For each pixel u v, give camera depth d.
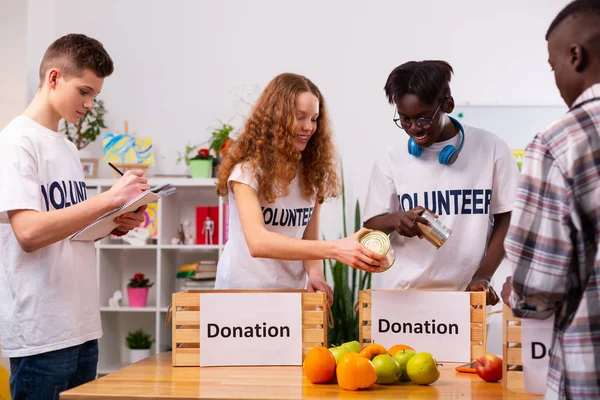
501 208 2.15
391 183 2.23
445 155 2.11
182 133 4.43
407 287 2.17
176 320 1.80
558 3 4.30
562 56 1.23
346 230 4.30
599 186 1.14
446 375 1.70
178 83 4.45
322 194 2.16
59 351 1.89
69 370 1.92
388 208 2.22
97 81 1.99
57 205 1.93
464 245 2.14
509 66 4.30
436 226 1.92
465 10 4.35
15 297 1.87
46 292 1.88
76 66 1.94
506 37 4.32
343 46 4.39
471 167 2.14
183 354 1.79
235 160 1.99
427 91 1.96
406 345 1.78
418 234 1.97
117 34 4.48
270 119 1.99
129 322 4.39
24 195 1.80
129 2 4.48
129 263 4.42
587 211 1.15
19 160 1.83
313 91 2.06
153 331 4.38
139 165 4.16
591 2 1.21
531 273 1.18
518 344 1.53
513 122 4.27
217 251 4.40
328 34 4.40
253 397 1.39
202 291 1.83
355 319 3.96
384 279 2.25
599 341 1.14
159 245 4.06
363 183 4.33
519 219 1.20
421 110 1.98
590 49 1.19
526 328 1.48
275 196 1.98
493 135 2.19
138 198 1.77
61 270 1.91
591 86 1.20
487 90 4.32
